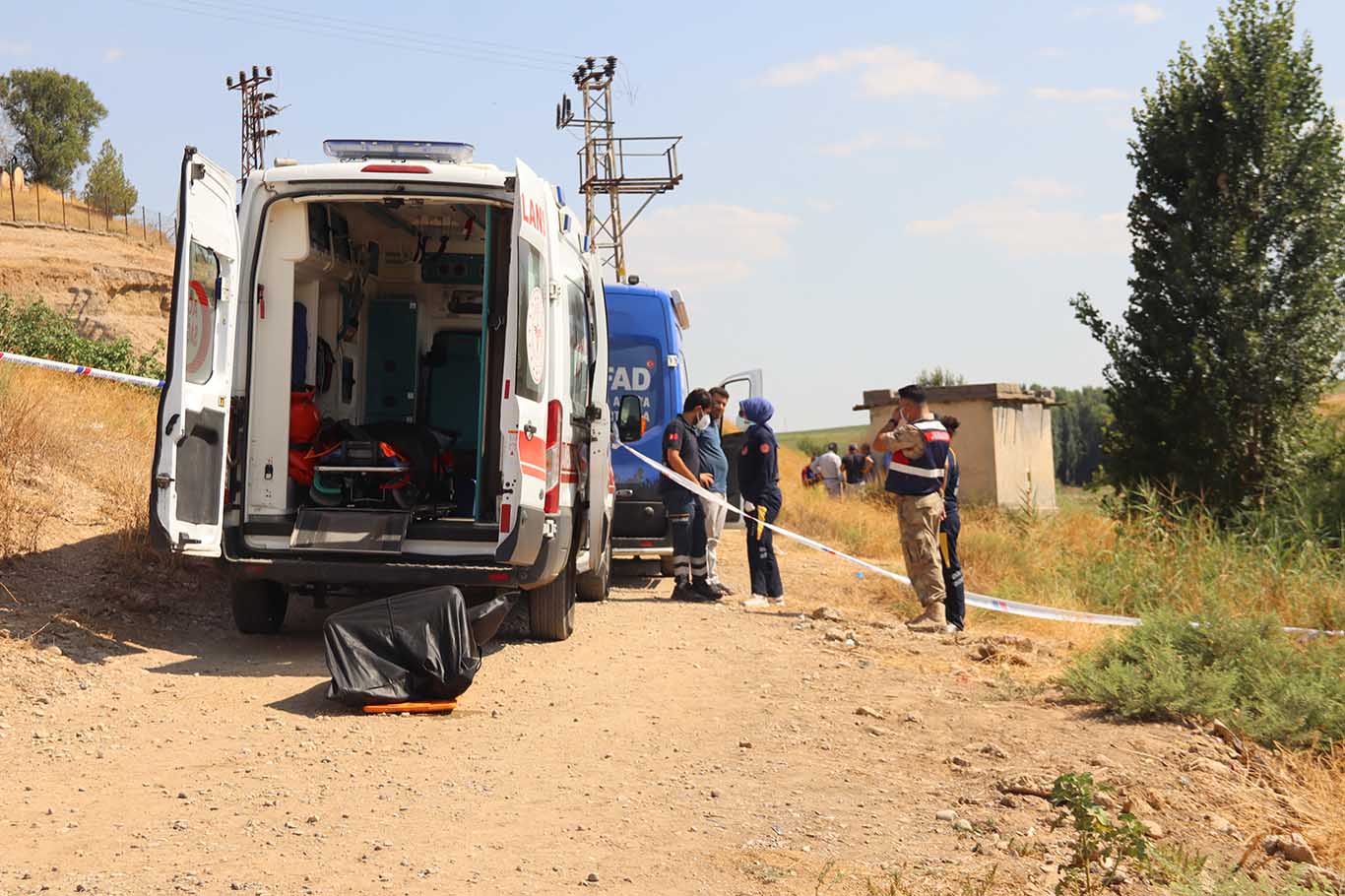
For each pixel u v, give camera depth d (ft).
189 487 24.06
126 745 19.02
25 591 26.17
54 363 37.76
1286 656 25.63
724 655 28.53
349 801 16.67
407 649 22.12
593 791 17.60
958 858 15.29
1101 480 60.03
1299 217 56.29
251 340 25.91
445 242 33.60
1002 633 34.42
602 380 34.19
